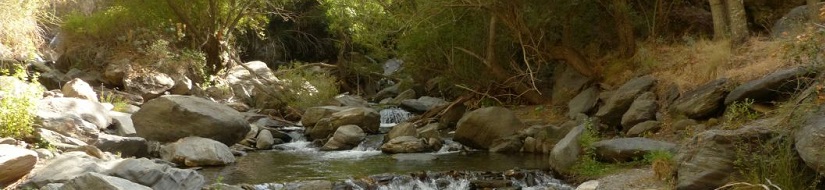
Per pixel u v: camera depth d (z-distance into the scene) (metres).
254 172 11.22
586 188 9.19
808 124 7.47
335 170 11.38
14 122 9.91
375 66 23.84
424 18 15.33
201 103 13.74
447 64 17.56
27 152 8.28
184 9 20.80
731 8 13.78
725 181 7.98
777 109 9.70
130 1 20.39
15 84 10.68
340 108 16.55
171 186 8.48
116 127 12.35
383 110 18.27
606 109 13.52
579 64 15.61
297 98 19.34
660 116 12.65
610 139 11.65
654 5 16.38
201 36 21.33
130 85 18.50
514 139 13.52
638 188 8.88
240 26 23.33
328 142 14.38
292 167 11.75
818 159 7.06
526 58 14.93
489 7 14.43
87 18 20.39
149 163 8.73
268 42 29.30
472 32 16.47
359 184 10.09
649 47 15.23
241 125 13.80
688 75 13.20
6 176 8.02
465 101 16.81
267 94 19.47
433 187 10.33
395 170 11.28
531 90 16.70
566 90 15.94
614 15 15.62
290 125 17.34
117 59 19.47
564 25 15.53
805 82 9.48
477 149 13.86
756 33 15.38
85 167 8.59
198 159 11.74
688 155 8.41
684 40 15.49
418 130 15.38
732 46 13.51
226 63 21.70
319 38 30.97
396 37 19.23
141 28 20.30
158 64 19.36
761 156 7.82
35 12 17.78
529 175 10.77
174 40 20.92
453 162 12.16
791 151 7.68
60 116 10.86
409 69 18.70
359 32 20.44
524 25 14.79
